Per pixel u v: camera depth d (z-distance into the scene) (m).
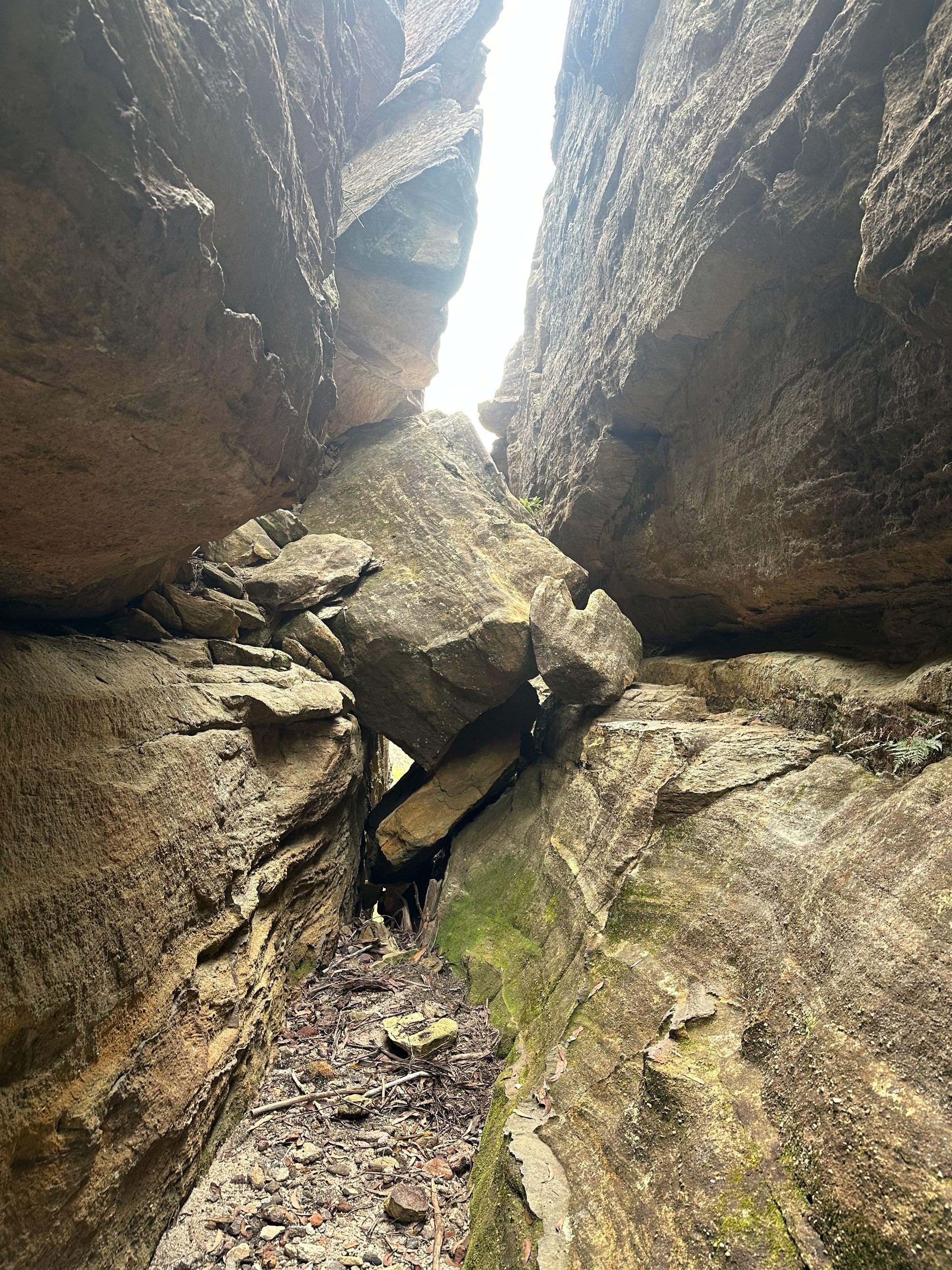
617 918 4.32
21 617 3.58
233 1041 3.64
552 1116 3.43
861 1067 2.25
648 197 6.17
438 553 7.91
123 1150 2.61
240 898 4.14
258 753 5.05
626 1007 3.65
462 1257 3.02
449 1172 3.56
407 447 8.61
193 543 3.79
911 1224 1.82
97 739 3.01
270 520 8.00
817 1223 2.07
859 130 3.39
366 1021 5.00
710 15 4.91
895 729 3.89
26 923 2.25
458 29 8.76
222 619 5.59
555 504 9.15
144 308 1.86
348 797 7.03
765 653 5.95
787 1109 2.45
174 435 2.41
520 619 7.39
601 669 6.93
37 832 2.45
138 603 4.99
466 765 8.26
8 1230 2.03
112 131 1.56
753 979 3.15
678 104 5.52
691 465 6.46
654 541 7.33
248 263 2.40
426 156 7.88
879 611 5.14
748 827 4.04
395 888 8.20
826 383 4.38
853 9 3.29
